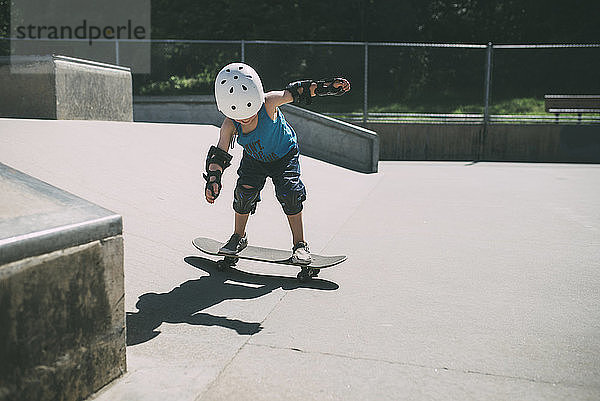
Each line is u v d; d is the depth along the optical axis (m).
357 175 9.51
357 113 13.92
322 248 4.56
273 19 22.25
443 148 12.98
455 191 7.86
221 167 3.32
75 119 7.10
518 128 12.81
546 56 15.95
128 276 3.35
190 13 22.95
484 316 3.08
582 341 2.75
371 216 5.94
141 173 5.38
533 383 2.31
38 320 1.85
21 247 1.77
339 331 2.84
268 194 6.17
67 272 1.96
